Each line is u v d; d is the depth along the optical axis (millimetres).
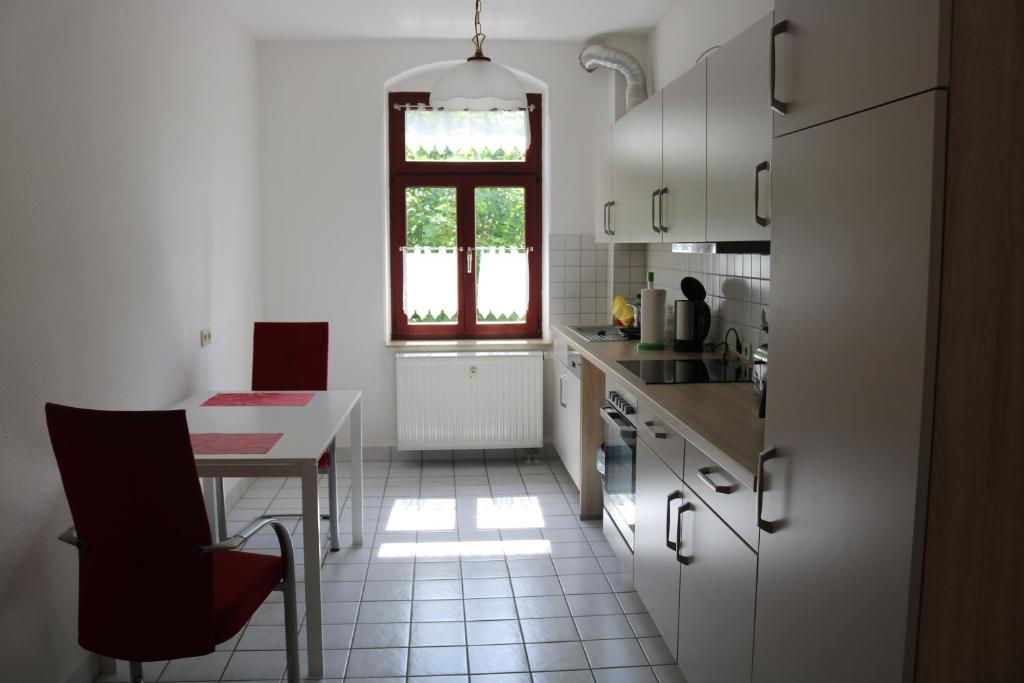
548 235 5336
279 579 2490
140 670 2457
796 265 1599
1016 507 1227
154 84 3369
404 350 5305
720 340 3891
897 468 1268
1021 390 1204
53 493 2529
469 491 4766
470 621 3150
